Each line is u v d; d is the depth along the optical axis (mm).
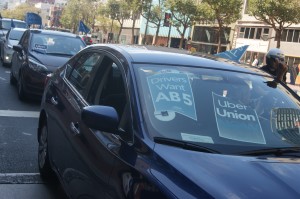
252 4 32125
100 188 3066
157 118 3107
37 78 9906
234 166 2641
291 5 30531
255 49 45562
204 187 2387
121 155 2932
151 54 3811
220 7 37969
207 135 3076
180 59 3816
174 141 2926
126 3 58062
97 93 3895
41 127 5414
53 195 4875
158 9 54594
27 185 5078
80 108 3988
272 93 3734
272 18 31922
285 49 41812
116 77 3682
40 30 11734
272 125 3369
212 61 3977
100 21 76812
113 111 3102
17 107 9578
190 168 2566
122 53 3844
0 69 16625
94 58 4457
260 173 2584
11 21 26250
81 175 3521
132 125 3059
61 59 10469
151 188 2518
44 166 5133
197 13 43625
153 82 3395
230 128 3197
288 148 3133
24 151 6383
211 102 3371
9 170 5531
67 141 4035
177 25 48000
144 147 2840
